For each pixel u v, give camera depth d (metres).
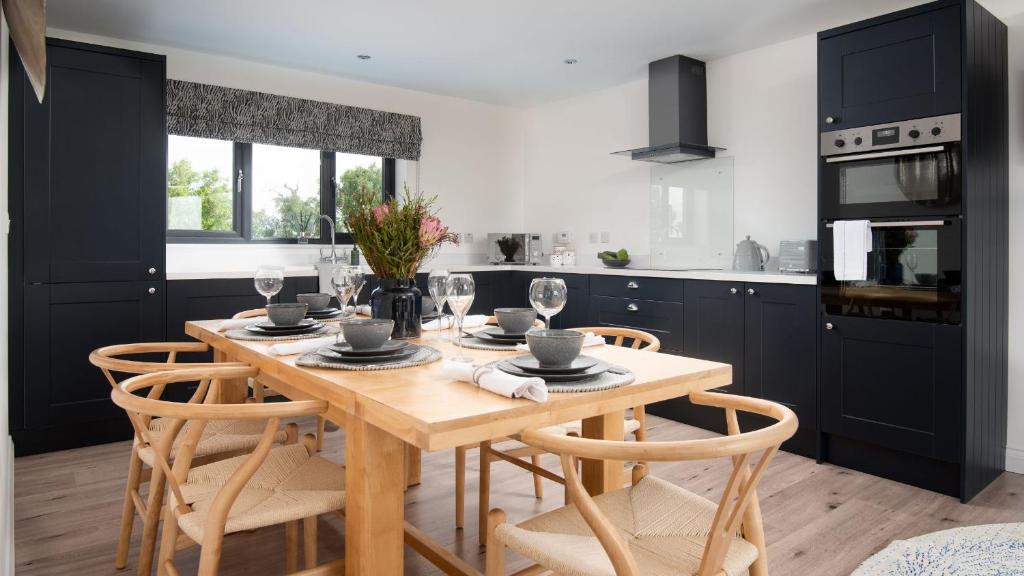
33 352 3.44
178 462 1.70
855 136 3.18
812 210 4.03
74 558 2.30
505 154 5.88
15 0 2.04
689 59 4.44
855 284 3.20
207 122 4.32
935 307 2.92
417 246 2.21
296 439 2.08
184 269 4.37
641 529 1.51
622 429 2.01
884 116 3.07
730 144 4.43
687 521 1.53
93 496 2.86
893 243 3.06
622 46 4.21
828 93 3.29
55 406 3.50
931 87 2.92
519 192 5.97
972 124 2.86
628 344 4.36
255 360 1.91
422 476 3.11
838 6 3.57
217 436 2.16
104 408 3.63
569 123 5.57
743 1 3.50
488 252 5.51
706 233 4.56
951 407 2.88
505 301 5.25
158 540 2.41
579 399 1.40
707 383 1.70
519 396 1.37
